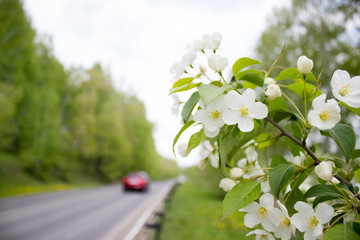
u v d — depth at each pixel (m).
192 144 0.90
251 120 0.79
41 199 10.45
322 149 3.18
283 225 0.79
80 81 31.55
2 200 9.42
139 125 39.56
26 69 19.44
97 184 26.19
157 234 4.09
